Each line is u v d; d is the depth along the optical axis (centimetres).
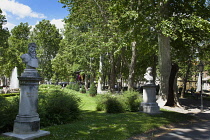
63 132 712
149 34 1733
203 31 1542
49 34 4712
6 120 732
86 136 676
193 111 1535
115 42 1666
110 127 824
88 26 2852
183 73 3416
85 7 1917
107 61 3359
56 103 926
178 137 744
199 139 723
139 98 1391
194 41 1778
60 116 895
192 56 2308
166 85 1634
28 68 685
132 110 1326
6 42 3600
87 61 3150
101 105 1334
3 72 4312
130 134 746
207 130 870
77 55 3036
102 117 1070
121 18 1426
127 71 3738
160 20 1402
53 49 4806
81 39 2812
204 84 5966
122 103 1309
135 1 1479
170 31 1292
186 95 3241
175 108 1647
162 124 945
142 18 1402
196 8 1506
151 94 1306
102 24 1938
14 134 638
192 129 884
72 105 987
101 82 3062
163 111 1343
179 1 1520
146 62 3212
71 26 3083
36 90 682
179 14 1491
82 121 956
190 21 1302
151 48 2088
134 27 1412
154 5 1544
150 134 775
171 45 1898
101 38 1883
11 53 3634
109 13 1892
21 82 664
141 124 905
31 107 662
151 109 1259
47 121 870
